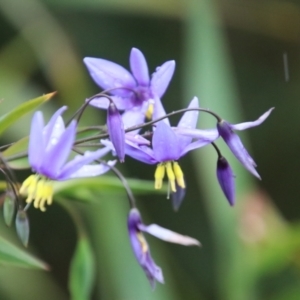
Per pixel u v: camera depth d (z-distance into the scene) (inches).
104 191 25.6
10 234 29.5
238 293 27.9
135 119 23.9
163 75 24.1
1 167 24.2
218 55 30.0
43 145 23.2
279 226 28.2
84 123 31.4
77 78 33.8
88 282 25.7
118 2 35.7
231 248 28.1
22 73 34.1
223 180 23.6
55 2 35.6
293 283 34.0
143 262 23.9
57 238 41.1
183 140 23.3
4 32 38.2
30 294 31.9
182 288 39.2
